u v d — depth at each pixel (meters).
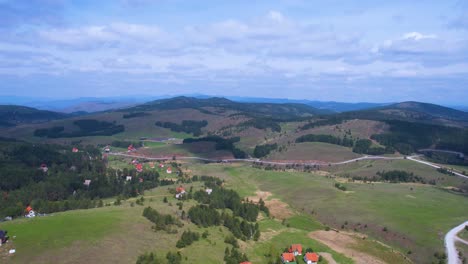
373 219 162.12
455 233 142.12
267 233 142.50
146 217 125.81
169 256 96.81
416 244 135.00
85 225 108.81
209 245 113.12
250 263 103.56
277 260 108.19
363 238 143.25
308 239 137.38
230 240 120.62
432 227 148.62
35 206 159.00
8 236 96.88
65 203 158.75
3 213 146.50
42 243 93.31
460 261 118.81
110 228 108.69
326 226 160.38
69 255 89.38
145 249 100.25
